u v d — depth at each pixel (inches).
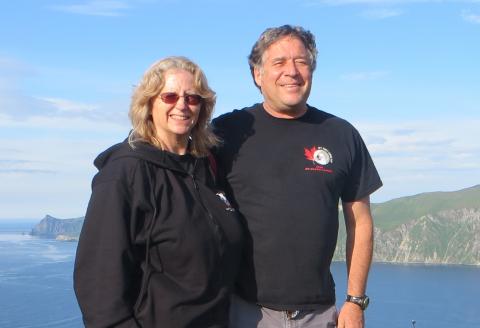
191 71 99.3
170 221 94.3
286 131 108.0
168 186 96.0
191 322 95.0
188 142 102.0
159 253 94.7
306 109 110.3
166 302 94.0
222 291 98.3
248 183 105.6
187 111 98.6
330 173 106.4
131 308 93.5
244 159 106.5
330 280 108.8
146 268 94.5
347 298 109.6
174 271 95.0
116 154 96.7
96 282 92.0
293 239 104.0
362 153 111.3
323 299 106.1
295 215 104.1
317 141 107.9
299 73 106.3
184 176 98.5
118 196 92.7
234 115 111.3
